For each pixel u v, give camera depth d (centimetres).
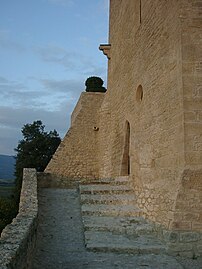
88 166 1842
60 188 1243
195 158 699
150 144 920
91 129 1891
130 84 1241
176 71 757
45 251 655
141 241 728
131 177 1125
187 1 752
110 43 1761
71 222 852
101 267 580
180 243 680
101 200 985
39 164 2673
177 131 736
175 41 769
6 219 1414
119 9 1534
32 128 2884
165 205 758
